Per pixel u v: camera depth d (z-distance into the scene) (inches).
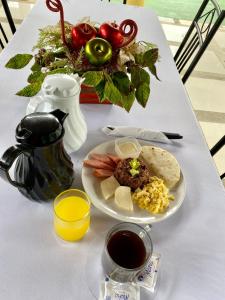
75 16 52.2
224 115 84.0
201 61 104.2
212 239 25.5
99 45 26.4
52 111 23.7
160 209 25.7
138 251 22.1
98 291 21.2
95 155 29.4
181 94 40.8
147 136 33.2
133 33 29.2
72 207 25.0
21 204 25.6
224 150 73.3
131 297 20.8
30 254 22.7
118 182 27.1
